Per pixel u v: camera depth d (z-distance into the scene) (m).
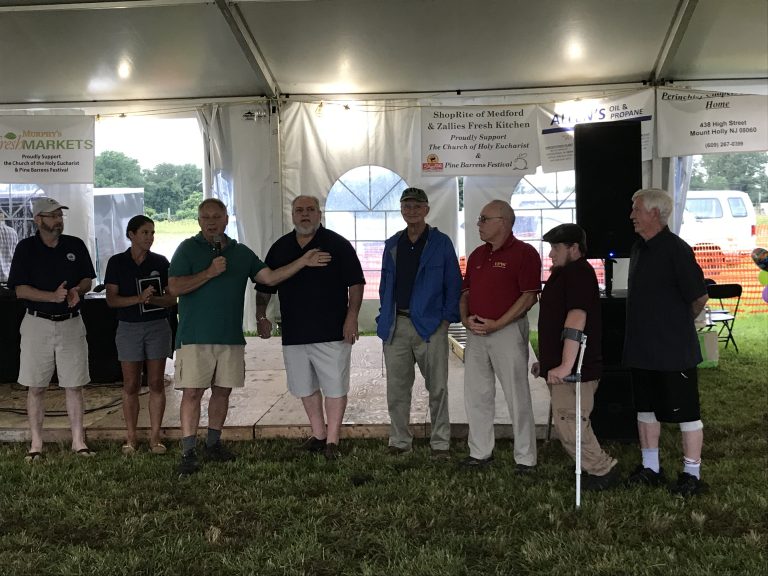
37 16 6.98
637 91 8.89
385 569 3.01
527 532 3.34
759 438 4.82
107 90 9.18
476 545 3.22
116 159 28.09
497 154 9.09
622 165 4.69
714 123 8.68
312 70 8.61
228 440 5.00
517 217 9.98
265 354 8.05
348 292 4.57
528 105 9.06
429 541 3.27
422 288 4.32
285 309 4.48
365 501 3.74
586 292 3.64
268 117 9.48
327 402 4.52
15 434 5.12
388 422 5.04
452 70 8.60
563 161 9.05
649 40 7.80
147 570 3.04
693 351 3.71
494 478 4.02
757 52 8.06
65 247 4.55
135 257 4.68
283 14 7.08
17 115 9.27
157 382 4.75
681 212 9.32
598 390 4.68
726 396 6.12
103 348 6.51
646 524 3.34
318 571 3.03
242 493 3.89
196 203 28.34
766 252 6.36
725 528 3.34
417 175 9.66
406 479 4.05
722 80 8.95
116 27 7.26
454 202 9.74
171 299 4.66
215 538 3.34
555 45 7.87
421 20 7.22
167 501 3.83
